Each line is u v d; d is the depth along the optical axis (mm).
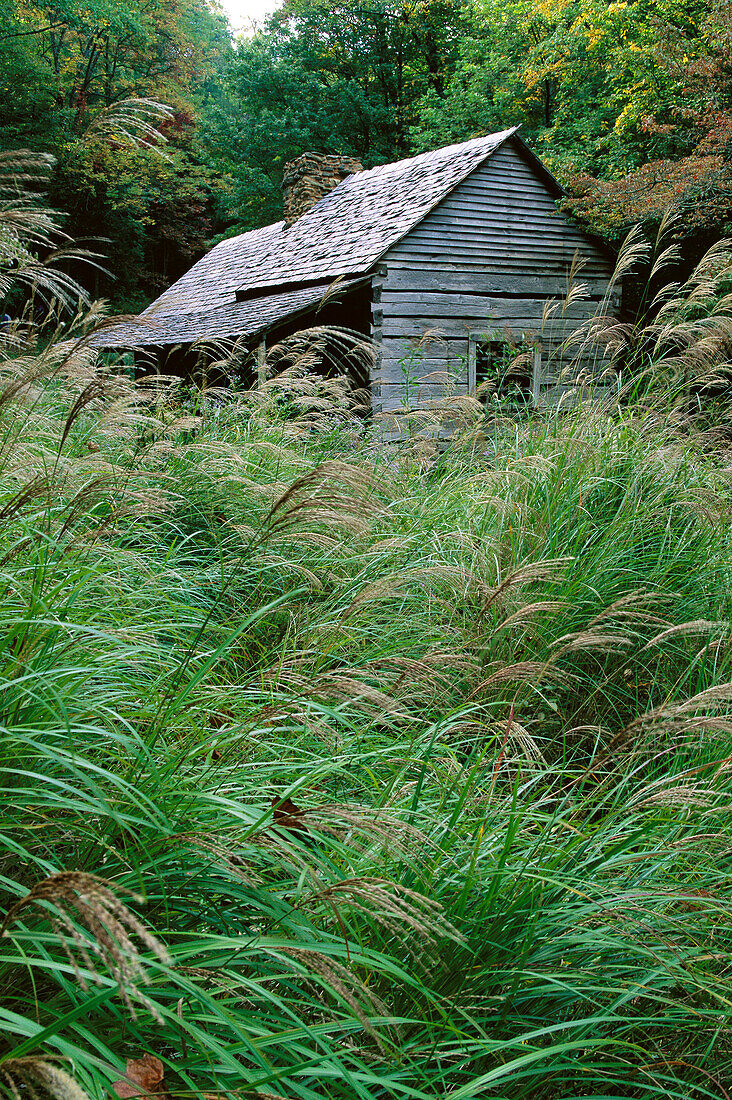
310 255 14945
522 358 6727
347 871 1975
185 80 37688
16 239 3457
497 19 25609
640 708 3709
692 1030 1938
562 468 4570
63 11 27000
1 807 1891
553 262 14375
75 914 1533
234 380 7246
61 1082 896
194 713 2332
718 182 12547
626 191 13242
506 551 4215
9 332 4156
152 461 4711
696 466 5117
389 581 3014
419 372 13008
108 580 3094
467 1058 1647
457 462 5969
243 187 33719
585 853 2258
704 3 16359
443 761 2531
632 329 6055
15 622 2078
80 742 2016
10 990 1568
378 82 35375
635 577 4184
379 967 1632
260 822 1734
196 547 4504
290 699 2326
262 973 1775
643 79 16891
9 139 26406
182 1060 1466
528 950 1856
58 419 4238
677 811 2539
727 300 5742
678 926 2092
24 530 2773
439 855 2039
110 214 33000
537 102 25828
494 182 13742
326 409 6461
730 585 4176
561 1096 1808
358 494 2396
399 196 14266
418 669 2305
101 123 3264
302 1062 1459
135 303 34406
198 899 1844
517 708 3285
